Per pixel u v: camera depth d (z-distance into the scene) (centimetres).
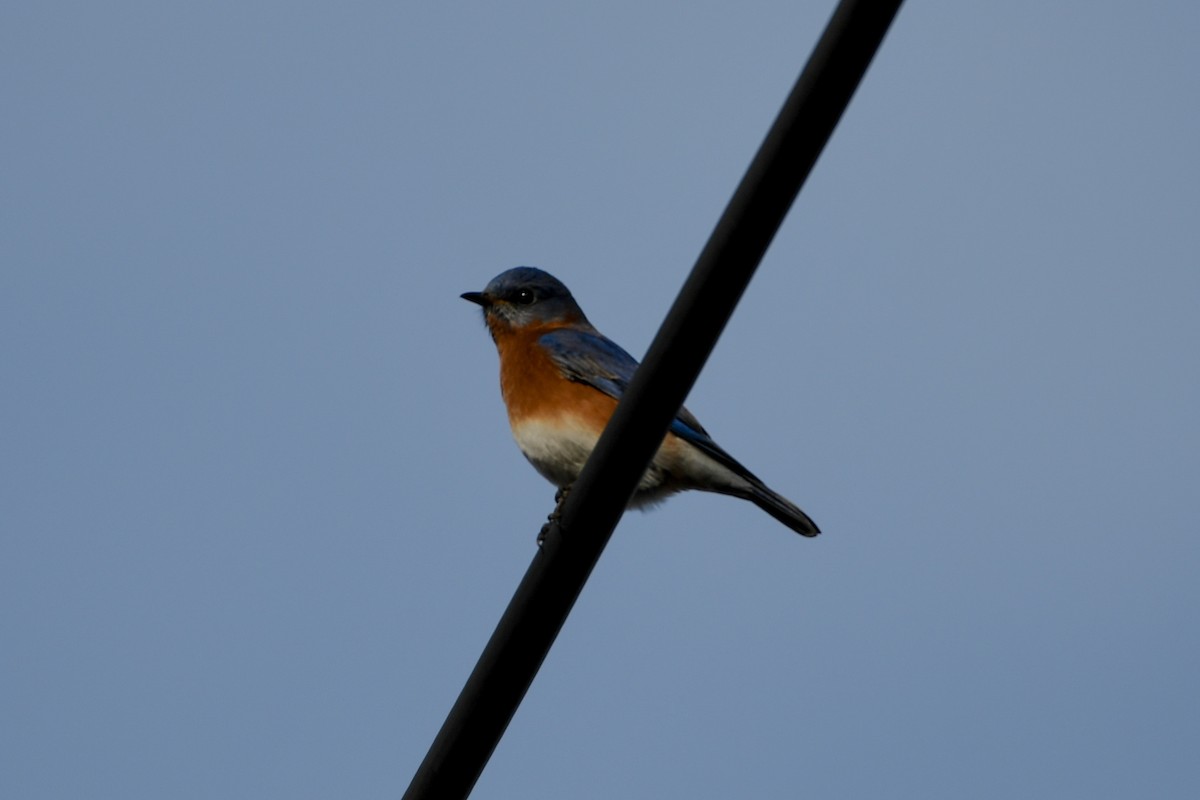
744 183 849
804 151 834
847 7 802
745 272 866
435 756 934
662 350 885
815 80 817
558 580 923
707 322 876
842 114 828
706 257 869
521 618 928
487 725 930
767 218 852
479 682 932
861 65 812
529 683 934
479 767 931
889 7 797
